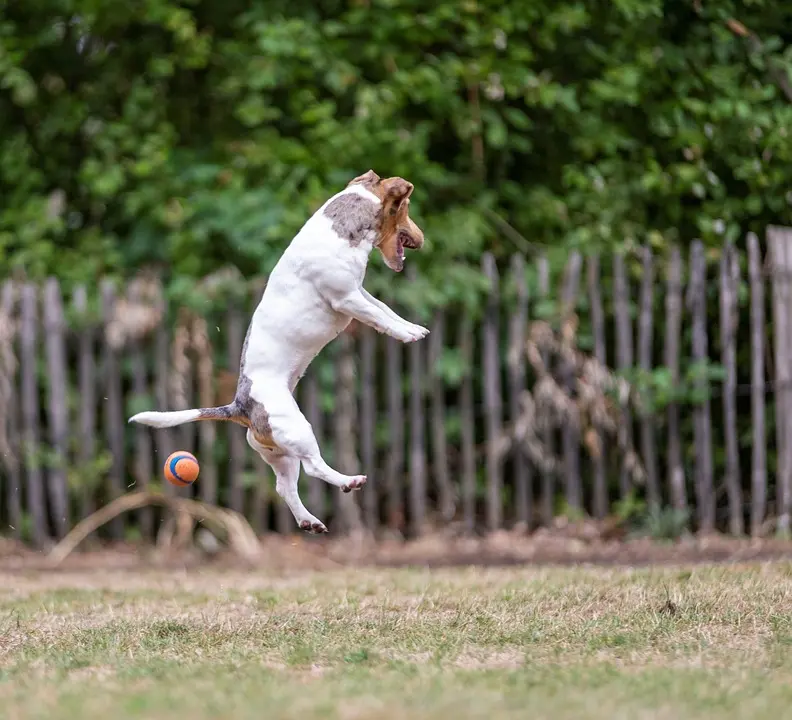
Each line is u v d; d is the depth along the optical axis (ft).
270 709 16.43
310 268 21.59
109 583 33.32
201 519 41.27
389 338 41.16
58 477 40.57
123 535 41.50
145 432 41.01
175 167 43.96
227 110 45.44
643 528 41.50
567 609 25.08
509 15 43.27
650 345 41.96
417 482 41.57
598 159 45.50
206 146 45.37
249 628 23.79
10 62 43.60
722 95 44.32
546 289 41.57
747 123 44.11
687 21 45.09
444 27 44.19
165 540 41.06
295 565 38.58
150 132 44.39
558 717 15.99
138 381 40.96
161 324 40.75
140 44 45.57
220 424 41.42
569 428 41.57
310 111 42.83
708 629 22.85
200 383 41.04
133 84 45.50
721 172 45.03
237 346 40.88
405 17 43.04
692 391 41.68
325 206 22.20
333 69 42.88
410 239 22.71
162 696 17.60
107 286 40.50
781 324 41.55
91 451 40.88
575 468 41.78
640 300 42.52
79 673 20.25
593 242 43.11
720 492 43.04
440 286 41.39
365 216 21.91
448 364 41.63
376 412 42.88
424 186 44.19
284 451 21.97
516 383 41.63
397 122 43.68
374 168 43.04
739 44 44.88
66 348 41.96
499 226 44.52
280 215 41.96
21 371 41.27
